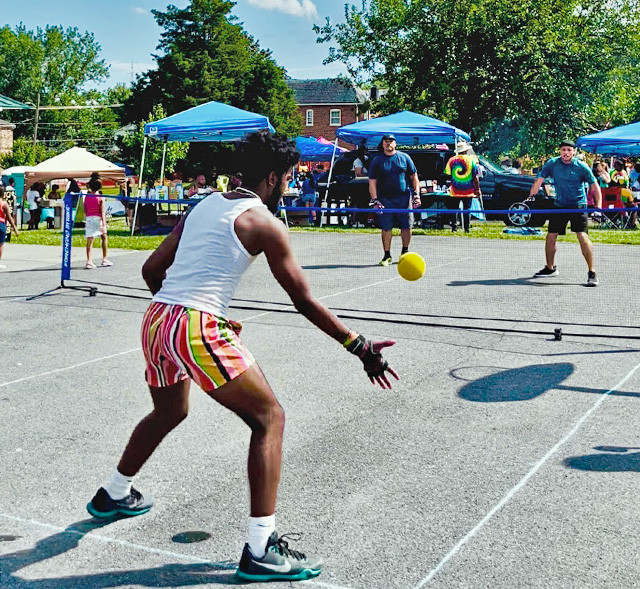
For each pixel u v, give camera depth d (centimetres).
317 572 319
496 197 2053
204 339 309
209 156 5734
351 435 489
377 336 760
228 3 6334
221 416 527
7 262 1388
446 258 1316
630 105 3725
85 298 999
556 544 345
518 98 3128
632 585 309
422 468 436
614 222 1970
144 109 6119
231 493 404
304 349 712
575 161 1028
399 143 2162
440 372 632
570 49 3119
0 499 398
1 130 4900
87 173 2681
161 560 334
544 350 702
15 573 322
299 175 3000
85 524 369
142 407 550
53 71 8288
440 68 3158
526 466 436
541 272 1116
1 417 530
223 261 317
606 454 452
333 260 1310
